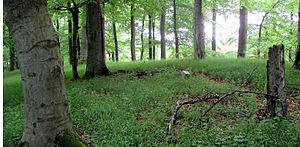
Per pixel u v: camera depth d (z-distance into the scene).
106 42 22.05
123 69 10.38
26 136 2.81
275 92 3.77
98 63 8.99
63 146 2.84
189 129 3.69
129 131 3.72
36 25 2.58
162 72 9.07
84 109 4.83
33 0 2.56
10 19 2.54
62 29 21.27
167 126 3.89
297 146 2.73
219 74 7.98
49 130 2.79
